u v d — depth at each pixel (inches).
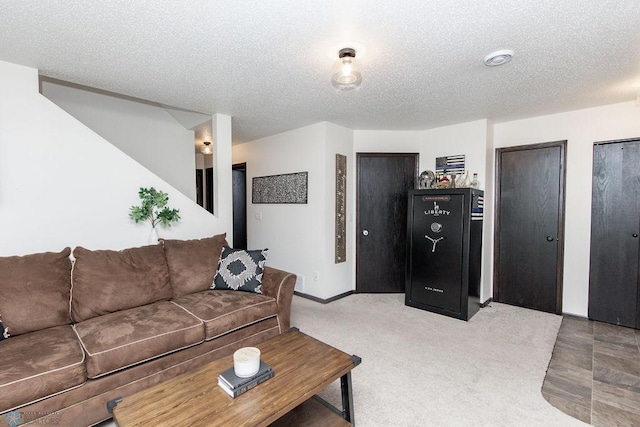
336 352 67.2
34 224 92.4
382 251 173.2
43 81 111.5
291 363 62.7
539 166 142.1
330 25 69.4
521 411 73.5
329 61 87.4
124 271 92.7
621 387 83.0
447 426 68.6
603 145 127.3
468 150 151.6
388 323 126.9
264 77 98.4
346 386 64.9
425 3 61.4
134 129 145.1
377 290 173.6
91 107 132.2
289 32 72.4
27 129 90.9
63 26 69.9
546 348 104.9
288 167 170.6
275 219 179.0
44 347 67.4
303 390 54.4
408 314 137.6
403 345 107.2
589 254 131.6
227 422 46.8
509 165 150.2
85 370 65.7
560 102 122.1
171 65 90.0
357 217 172.1
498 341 110.3
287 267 172.4
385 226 172.7
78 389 65.1
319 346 70.0
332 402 76.9
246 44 78.0
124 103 141.5
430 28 70.4
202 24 69.1
